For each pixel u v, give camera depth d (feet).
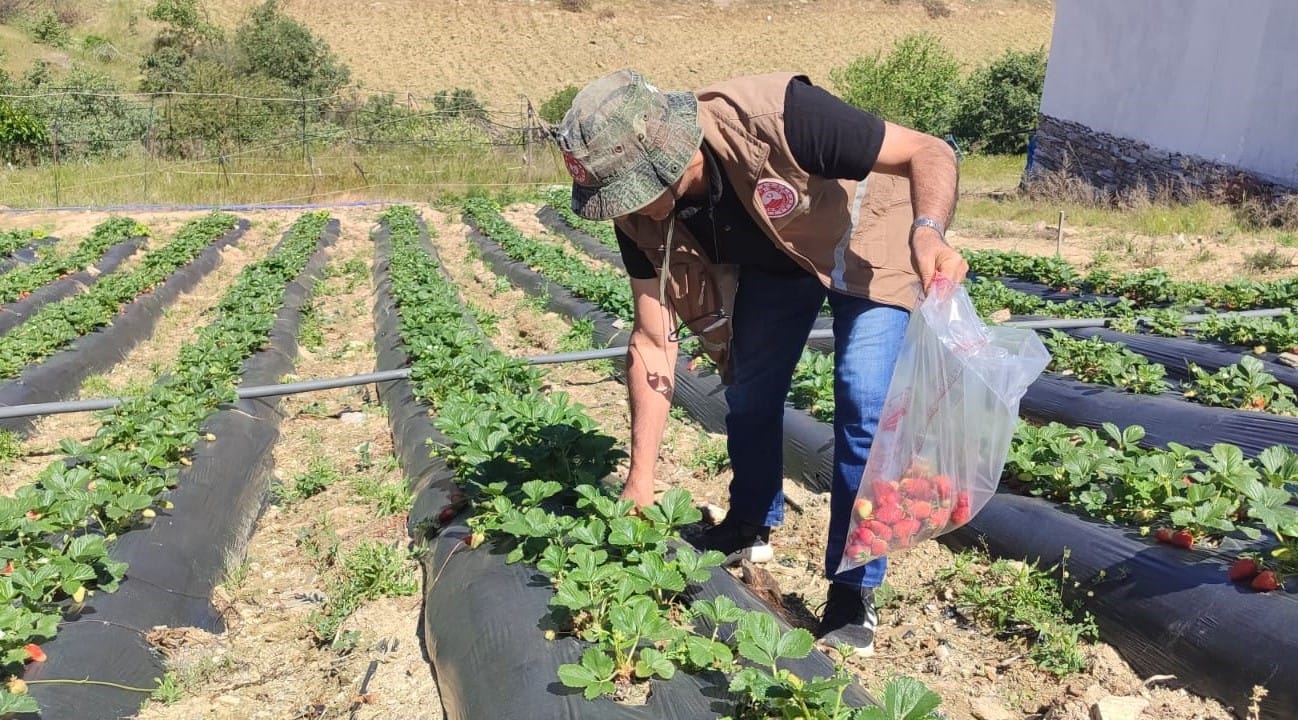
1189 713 10.59
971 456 9.66
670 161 9.53
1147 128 58.18
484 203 64.03
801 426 18.76
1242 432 17.28
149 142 74.28
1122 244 45.19
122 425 18.76
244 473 18.84
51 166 71.46
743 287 11.86
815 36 150.92
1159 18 56.54
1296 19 47.52
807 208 10.12
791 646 8.75
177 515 15.92
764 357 12.10
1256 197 50.67
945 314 9.25
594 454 13.82
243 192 68.85
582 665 9.30
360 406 24.71
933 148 9.59
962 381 9.43
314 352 31.19
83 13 128.16
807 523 15.62
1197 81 54.03
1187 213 49.47
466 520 14.08
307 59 112.37
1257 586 11.02
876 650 12.05
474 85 124.06
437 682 11.96
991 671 11.55
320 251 49.96
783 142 9.58
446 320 28.35
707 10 156.15
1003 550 13.99
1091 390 21.02
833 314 11.26
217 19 133.08
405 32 139.74
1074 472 14.24
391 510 17.26
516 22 145.48
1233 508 12.14
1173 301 31.71
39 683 11.03
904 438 9.82
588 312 32.22
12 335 29.25
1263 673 10.24
